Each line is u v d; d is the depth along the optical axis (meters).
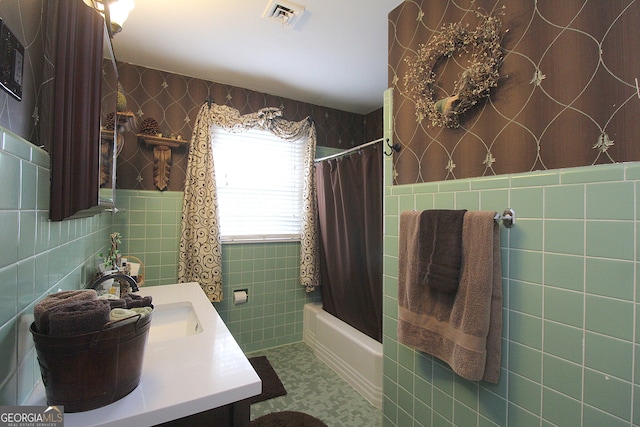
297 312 2.89
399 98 1.58
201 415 0.72
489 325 1.08
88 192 0.95
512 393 1.07
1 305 0.55
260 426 1.68
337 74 2.38
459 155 1.27
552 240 0.97
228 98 2.57
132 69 2.23
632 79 0.82
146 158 2.28
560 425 0.95
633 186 0.81
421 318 1.27
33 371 0.70
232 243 2.58
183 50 2.04
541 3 1.01
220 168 2.54
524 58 1.05
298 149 2.93
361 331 2.28
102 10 1.13
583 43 0.91
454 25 1.27
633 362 0.81
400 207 1.55
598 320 0.87
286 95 2.81
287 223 2.86
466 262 1.12
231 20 1.71
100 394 0.63
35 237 0.70
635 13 0.82
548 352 0.98
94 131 1.00
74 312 0.60
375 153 2.21
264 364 2.41
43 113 0.76
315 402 1.92
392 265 1.60
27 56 0.67
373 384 1.93
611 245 0.85
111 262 1.50
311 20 1.70
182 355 0.90
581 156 0.91
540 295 1.00
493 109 1.14
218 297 2.37
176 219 2.37
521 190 1.05
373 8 1.60
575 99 0.93
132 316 0.68
